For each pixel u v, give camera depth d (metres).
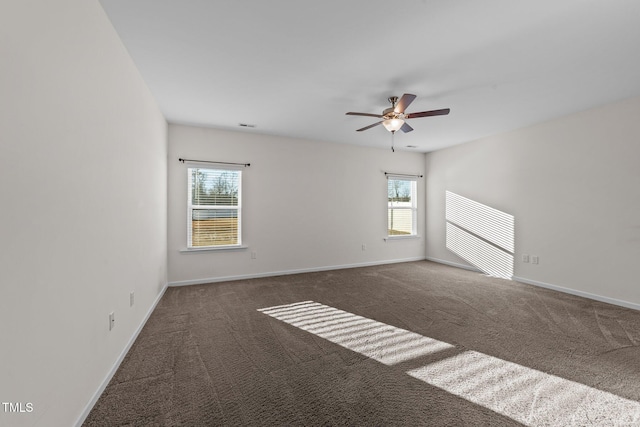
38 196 1.20
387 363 2.17
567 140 3.99
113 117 2.04
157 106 3.58
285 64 2.64
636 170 3.34
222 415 1.61
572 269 3.94
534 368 2.08
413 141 5.55
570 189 3.96
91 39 1.70
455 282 4.62
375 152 6.08
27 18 1.13
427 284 4.50
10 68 1.04
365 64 2.63
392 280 4.76
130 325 2.43
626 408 1.65
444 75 2.84
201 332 2.73
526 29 2.11
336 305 3.51
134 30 2.11
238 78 2.91
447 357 2.25
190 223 4.57
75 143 1.51
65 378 1.40
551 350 2.35
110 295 1.97
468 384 1.90
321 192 5.53
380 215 6.14
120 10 1.89
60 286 1.36
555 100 3.45
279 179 5.16
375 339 2.58
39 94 1.21
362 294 3.98
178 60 2.55
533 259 4.42
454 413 1.62
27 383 1.13
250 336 2.65
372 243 6.05
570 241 3.96
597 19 1.99
